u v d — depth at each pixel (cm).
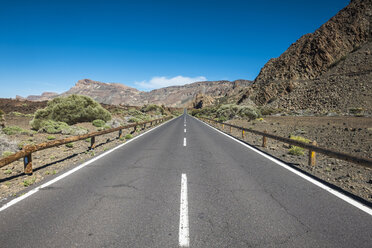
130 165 620
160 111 6388
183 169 578
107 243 243
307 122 2139
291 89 5856
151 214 315
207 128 2156
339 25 6844
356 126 1548
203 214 316
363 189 432
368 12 6575
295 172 549
